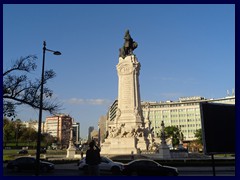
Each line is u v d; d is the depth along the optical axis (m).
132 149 57.38
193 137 187.50
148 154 52.50
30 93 30.41
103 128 166.62
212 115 14.22
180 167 38.16
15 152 92.94
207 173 29.86
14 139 139.50
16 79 30.02
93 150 17.81
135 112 65.50
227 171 31.97
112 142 61.19
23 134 134.38
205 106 14.26
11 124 128.50
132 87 67.12
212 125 14.13
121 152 58.03
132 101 66.44
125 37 72.44
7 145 131.00
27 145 139.88
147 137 64.75
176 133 134.38
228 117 14.33
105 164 30.89
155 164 27.17
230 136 14.15
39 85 30.98
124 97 67.00
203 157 57.16
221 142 14.00
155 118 197.50
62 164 44.09
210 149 13.83
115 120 66.31
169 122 194.62
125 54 70.69
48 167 32.84
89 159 17.64
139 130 62.59
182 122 192.50
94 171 17.56
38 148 25.00
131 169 27.22
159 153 51.03
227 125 14.24
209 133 14.02
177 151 61.81
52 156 66.75
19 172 33.06
